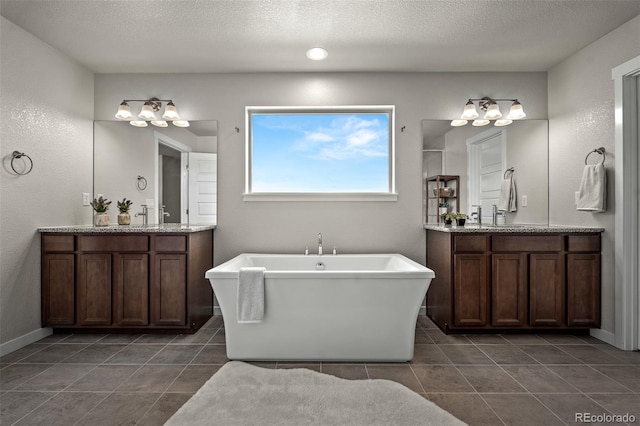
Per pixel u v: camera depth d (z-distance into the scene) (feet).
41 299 8.99
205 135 10.94
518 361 7.58
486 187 10.96
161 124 10.88
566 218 10.10
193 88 10.93
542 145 10.89
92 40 8.91
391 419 5.32
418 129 10.94
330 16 7.86
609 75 8.60
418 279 7.52
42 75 8.95
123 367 7.26
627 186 8.21
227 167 10.93
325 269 10.38
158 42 9.02
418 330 9.62
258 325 7.64
